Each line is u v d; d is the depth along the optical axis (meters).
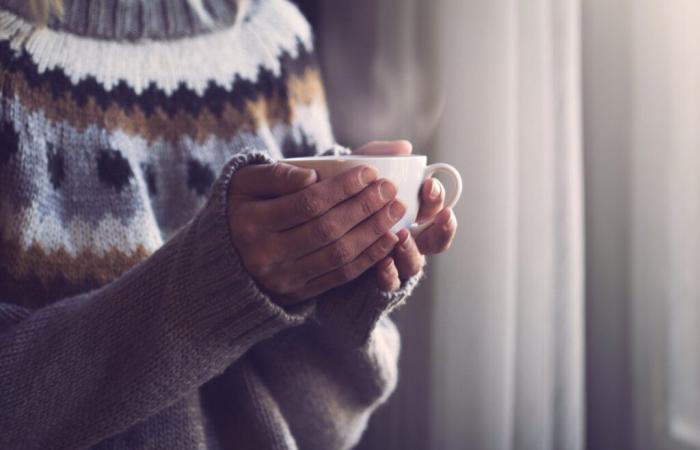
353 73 1.61
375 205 0.63
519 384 1.11
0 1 0.80
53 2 0.82
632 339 1.13
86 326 0.71
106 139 0.83
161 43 0.88
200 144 0.88
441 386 1.23
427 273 1.37
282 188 0.64
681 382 1.08
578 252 1.06
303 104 0.96
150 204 0.85
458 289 1.18
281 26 0.96
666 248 1.06
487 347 1.14
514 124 1.09
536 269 1.08
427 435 1.39
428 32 1.38
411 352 1.42
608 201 1.15
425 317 1.38
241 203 0.65
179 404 0.78
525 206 1.08
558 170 1.06
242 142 0.90
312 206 0.62
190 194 0.88
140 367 0.69
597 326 1.18
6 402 0.71
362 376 0.84
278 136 0.94
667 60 1.03
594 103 1.15
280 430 0.81
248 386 0.81
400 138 1.47
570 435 1.07
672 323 1.07
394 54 1.48
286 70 0.95
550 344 1.08
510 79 1.09
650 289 1.08
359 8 1.60
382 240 0.65
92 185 0.82
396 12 1.46
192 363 0.68
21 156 0.78
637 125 1.07
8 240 0.78
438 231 0.70
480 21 1.13
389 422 1.48
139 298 0.70
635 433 1.13
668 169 1.05
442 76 1.26
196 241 0.68
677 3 1.01
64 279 0.80
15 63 0.79
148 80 0.87
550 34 1.05
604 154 1.15
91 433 0.71
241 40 0.93
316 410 0.84
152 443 0.77
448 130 1.21
